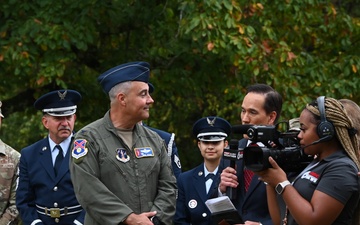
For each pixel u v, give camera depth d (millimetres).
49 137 8906
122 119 7379
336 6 19562
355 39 18000
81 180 7195
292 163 6414
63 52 15430
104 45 16672
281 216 6598
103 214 7121
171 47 16031
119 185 7254
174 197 7535
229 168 7277
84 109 16688
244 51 14938
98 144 7293
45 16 15375
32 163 8844
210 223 8484
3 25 15641
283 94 15773
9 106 17297
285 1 16266
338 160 6148
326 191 6059
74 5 15453
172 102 17766
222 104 17422
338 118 6199
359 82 16766
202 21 14688
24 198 8797
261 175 6301
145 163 7398
